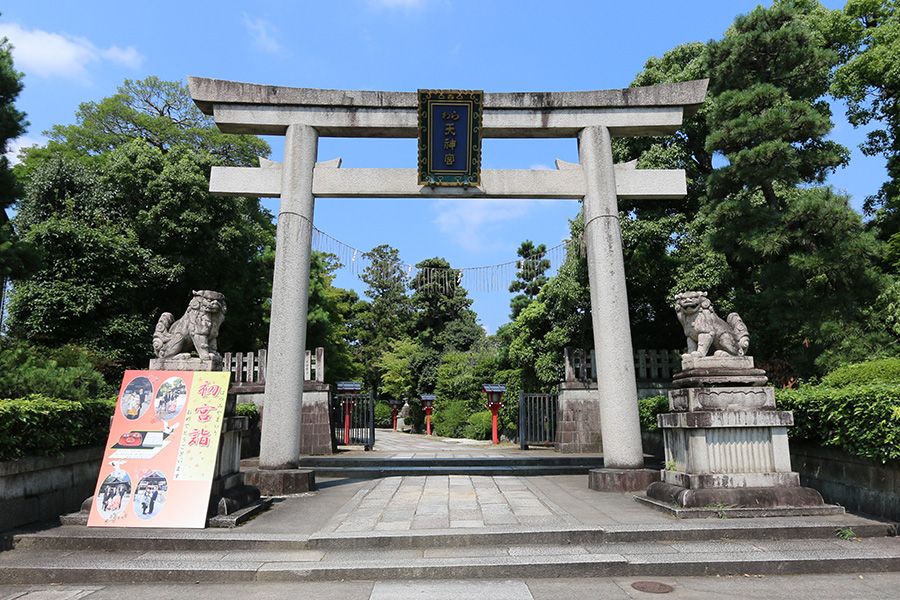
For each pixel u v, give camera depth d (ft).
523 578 16.96
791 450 27.27
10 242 33.55
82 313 50.83
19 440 20.43
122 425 22.52
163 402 23.08
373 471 36.50
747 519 20.93
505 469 36.76
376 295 151.02
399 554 18.39
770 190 40.50
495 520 21.39
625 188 32.68
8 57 35.32
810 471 26.03
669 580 16.79
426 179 32.17
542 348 67.62
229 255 62.80
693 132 49.83
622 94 32.68
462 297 130.31
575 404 47.24
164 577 17.07
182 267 58.70
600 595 15.49
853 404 21.94
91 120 79.25
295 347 30.17
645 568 17.19
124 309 54.70
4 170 35.40
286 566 17.22
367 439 54.60
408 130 32.89
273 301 30.60
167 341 24.79
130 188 60.49
